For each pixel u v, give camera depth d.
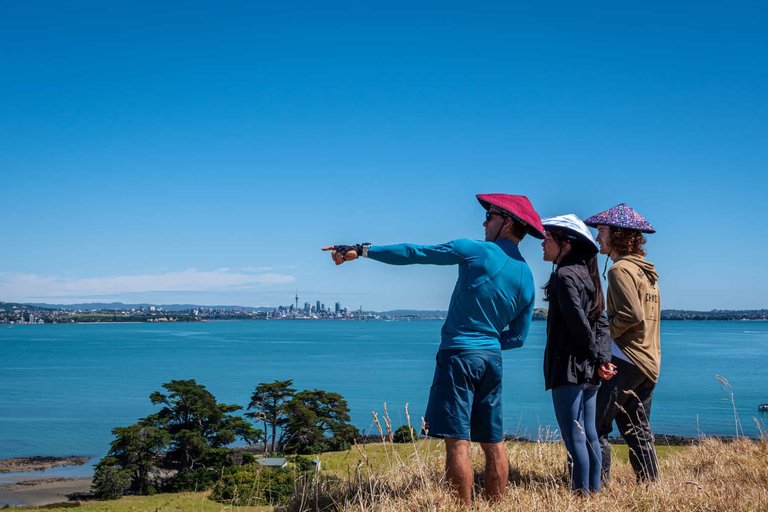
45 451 60.31
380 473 4.27
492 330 3.65
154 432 41.19
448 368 3.61
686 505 3.45
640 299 4.38
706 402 70.50
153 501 32.88
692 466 5.37
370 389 94.00
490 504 3.68
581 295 3.98
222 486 25.28
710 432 44.56
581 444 3.98
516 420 44.50
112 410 87.88
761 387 86.75
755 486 3.92
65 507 34.97
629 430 4.48
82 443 64.19
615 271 4.45
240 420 45.97
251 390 98.19
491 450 3.79
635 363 4.38
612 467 5.52
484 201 3.91
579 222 4.23
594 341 3.92
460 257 3.60
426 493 3.62
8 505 37.62
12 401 98.88
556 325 4.07
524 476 4.64
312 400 34.22
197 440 41.12
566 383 3.95
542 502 3.62
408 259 3.59
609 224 4.61
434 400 3.66
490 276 3.59
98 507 31.97
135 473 40.06
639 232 4.61
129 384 121.62
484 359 3.61
